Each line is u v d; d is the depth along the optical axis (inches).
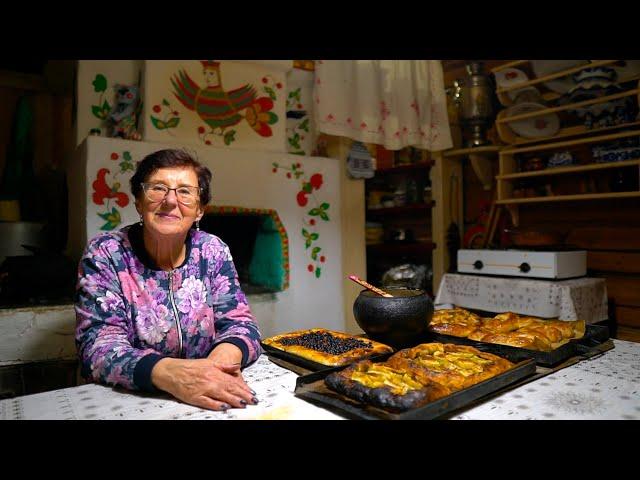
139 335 53.1
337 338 56.7
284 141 117.4
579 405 38.7
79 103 104.2
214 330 57.5
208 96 105.9
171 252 54.8
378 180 170.1
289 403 40.2
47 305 83.3
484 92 133.6
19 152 118.3
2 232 102.8
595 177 118.7
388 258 170.4
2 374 79.4
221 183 104.5
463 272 112.7
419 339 57.9
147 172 51.3
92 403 41.3
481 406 38.6
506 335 53.6
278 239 113.1
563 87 121.0
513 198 130.0
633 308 113.3
